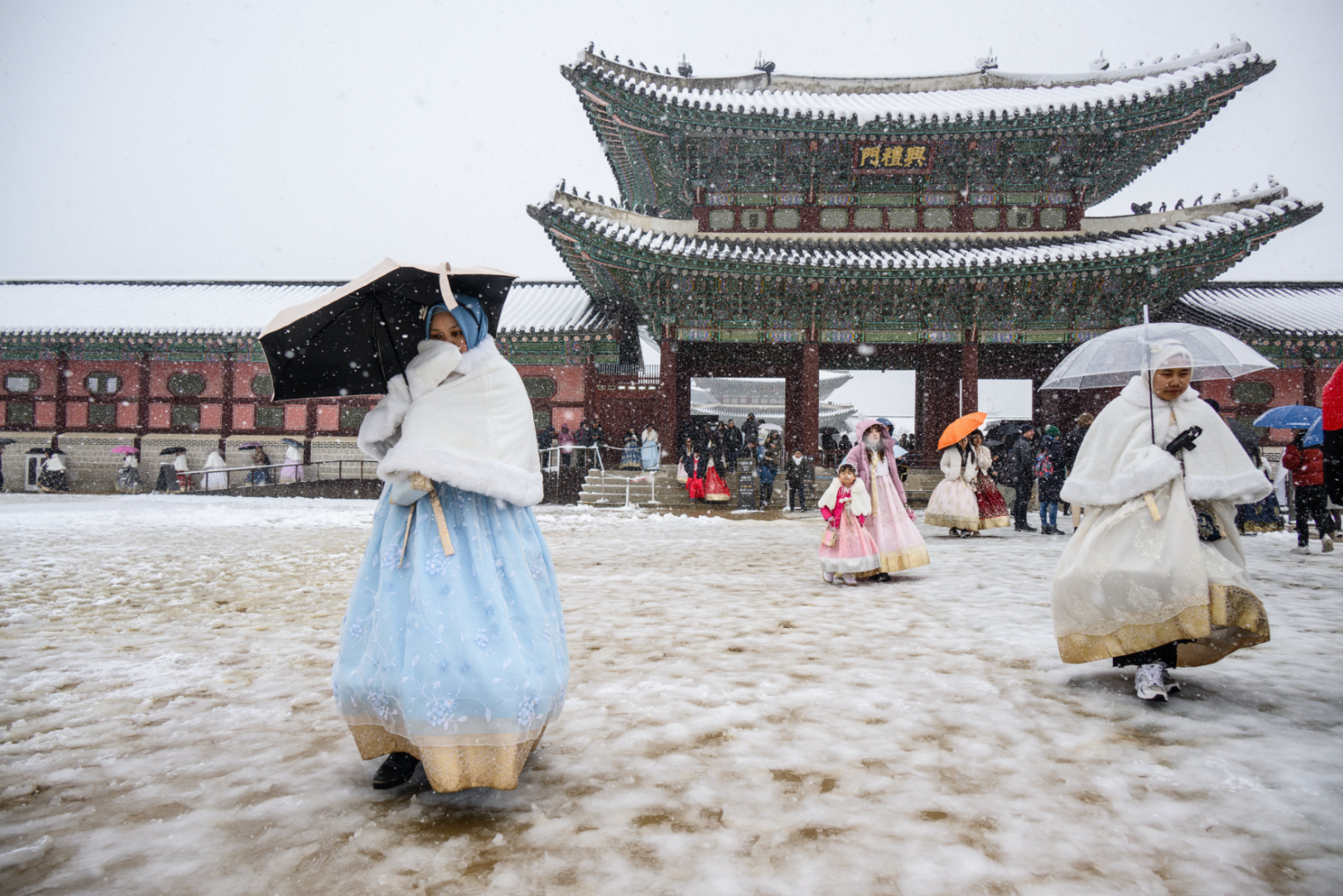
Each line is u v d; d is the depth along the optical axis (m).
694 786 2.79
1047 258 24.25
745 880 2.14
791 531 15.04
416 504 2.77
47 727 3.49
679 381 30.56
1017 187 26.78
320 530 14.59
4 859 2.26
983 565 9.30
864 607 6.50
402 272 2.77
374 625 2.68
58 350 32.56
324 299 2.77
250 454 31.64
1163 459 3.70
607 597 7.06
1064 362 5.42
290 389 3.01
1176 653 3.97
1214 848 2.31
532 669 2.61
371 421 2.80
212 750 3.19
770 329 27.16
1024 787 2.76
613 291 29.88
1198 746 3.15
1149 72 26.73
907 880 2.14
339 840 2.39
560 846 2.34
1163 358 3.83
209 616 6.23
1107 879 2.14
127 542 12.12
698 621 5.93
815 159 26.03
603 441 27.81
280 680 4.27
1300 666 4.45
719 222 27.12
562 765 3.00
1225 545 3.78
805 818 2.53
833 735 3.32
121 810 2.61
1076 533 4.04
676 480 24.58
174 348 32.41
